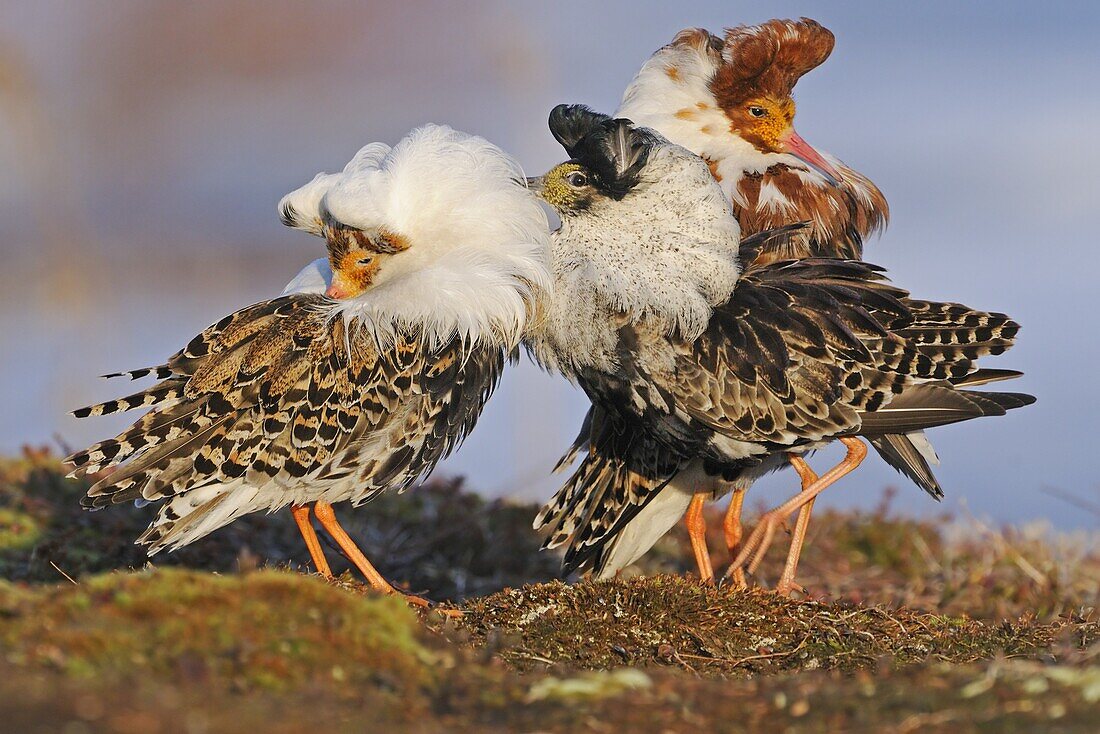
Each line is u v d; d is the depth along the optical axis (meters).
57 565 11.92
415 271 10.90
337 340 10.75
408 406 10.83
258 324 10.88
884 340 10.99
